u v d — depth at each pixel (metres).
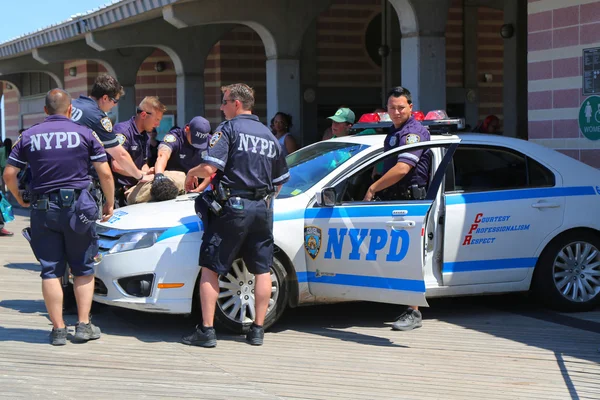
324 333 6.58
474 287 6.91
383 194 6.79
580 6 9.19
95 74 24.61
